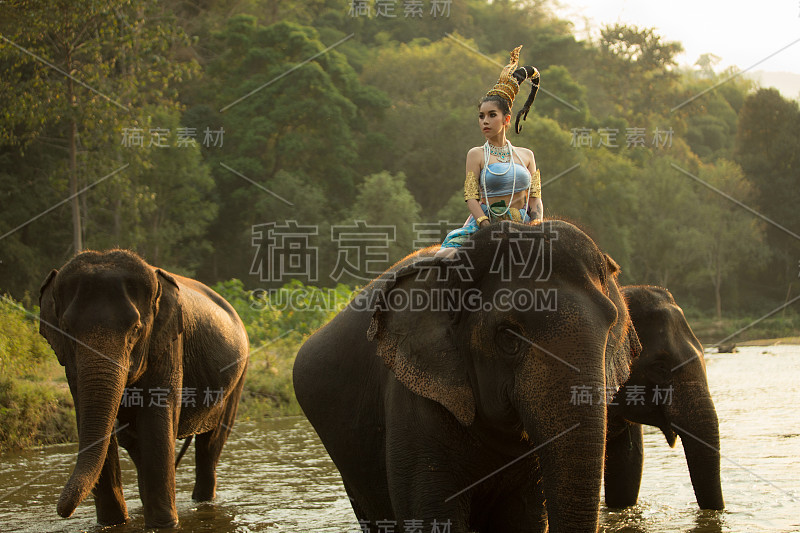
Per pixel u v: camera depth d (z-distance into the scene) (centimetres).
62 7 1945
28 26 1927
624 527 620
